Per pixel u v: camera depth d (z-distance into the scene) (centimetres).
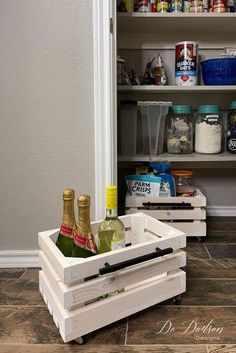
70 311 67
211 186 170
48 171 105
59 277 68
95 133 103
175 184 145
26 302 86
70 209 80
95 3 97
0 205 106
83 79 101
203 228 132
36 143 103
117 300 73
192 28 148
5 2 97
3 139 103
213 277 100
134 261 72
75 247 76
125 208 137
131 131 146
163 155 146
